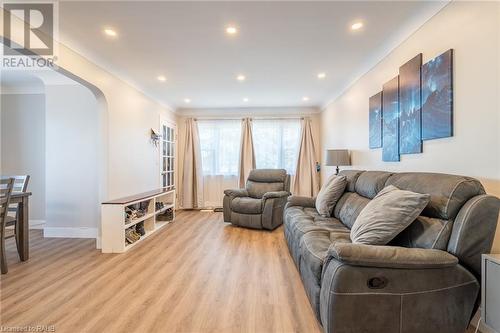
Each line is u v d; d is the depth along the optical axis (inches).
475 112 65.3
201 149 238.2
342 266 53.6
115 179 137.1
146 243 133.6
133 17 85.5
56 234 146.4
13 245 132.0
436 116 77.7
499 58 59.3
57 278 92.9
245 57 119.7
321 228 92.3
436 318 53.8
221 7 80.4
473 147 65.9
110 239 121.0
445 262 52.4
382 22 89.4
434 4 77.9
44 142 169.8
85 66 114.3
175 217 198.5
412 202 63.6
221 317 69.2
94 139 144.3
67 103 144.7
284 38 101.1
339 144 175.0
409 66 91.3
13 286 86.7
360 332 53.4
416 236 63.0
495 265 50.4
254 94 186.2
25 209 110.3
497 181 59.9
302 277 82.9
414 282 53.2
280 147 233.3
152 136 182.9
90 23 89.0
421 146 85.5
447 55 73.4
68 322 66.9
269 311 72.1
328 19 87.5
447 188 59.6
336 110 182.1
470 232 53.6
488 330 58.6
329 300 54.1
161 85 162.4
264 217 156.4
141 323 66.5
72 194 145.7
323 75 144.7
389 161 106.2
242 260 109.5
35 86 167.5
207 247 126.9
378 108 115.6
